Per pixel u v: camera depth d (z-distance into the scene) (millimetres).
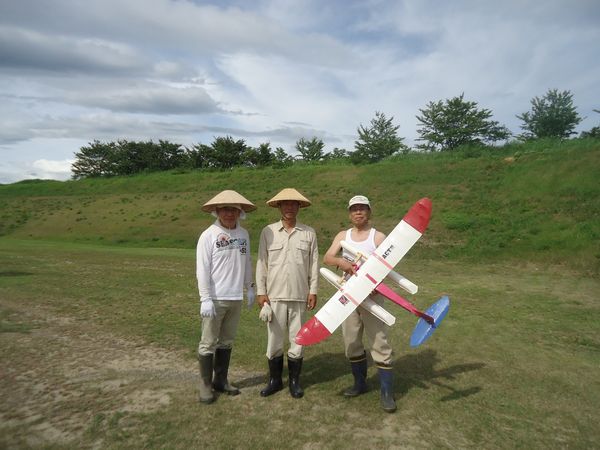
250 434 2938
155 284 8438
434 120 38969
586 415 3348
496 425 3150
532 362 4520
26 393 3504
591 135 27422
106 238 21172
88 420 3078
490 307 7016
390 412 3305
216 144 46719
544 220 14617
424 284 9102
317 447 2799
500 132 38062
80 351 4570
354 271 3477
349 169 26875
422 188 20828
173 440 2832
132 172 52781
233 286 3537
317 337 3307
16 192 35562
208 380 3445
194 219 22719
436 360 4559
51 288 7766
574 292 8328
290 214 3615
